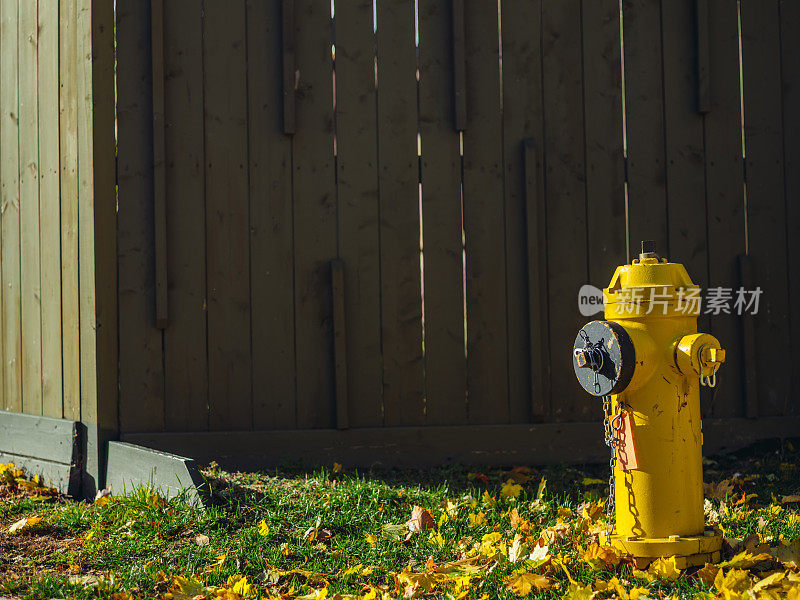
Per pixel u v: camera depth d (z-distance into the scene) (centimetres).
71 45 540
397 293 570
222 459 538
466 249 575
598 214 590
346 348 561
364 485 470
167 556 375
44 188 568
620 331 345
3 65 620
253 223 557
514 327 578
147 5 541
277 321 558
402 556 379
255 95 560
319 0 567
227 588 337
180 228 546
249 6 560
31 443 559
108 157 526
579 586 320
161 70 538
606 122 593
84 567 370
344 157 568
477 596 331
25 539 411
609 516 374
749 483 510
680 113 603
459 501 453
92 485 516
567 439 573
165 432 535
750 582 319
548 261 582
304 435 550
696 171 604
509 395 575
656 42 601
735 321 604
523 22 586
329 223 565
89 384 522
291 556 378
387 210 571
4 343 619
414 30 575
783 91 622
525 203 577
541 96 586
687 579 342
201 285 548
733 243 607
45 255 567
